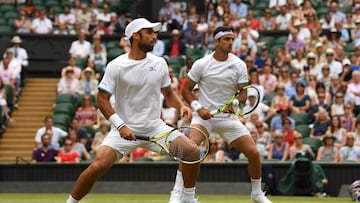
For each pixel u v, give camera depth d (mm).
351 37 31609
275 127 24438
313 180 21984
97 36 31250
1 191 23734
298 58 28828
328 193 22344
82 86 28906
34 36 33531
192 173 11836
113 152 11305
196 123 13164
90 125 26641
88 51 31734
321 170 22094
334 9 32719
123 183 23219
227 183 22453
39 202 17266
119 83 11453
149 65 11492
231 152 23625
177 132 11633
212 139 23672
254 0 35938
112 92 11391
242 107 25625
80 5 35906
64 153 24328
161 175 23219
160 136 11430
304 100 25984
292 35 30406
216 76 13203
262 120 25359
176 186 13023
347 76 27188
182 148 11523
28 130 28891
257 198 13125
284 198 20578
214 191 22453
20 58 31406
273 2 35000
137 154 24406
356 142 23469
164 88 11750
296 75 26875
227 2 34312
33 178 23922
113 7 36750
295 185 22109
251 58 27812
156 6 36625
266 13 33250
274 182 22438
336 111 25203
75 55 31734
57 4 37000
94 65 30734
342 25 31625
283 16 33125
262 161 22562
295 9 33219
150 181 23219
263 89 26125
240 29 31328
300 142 23344
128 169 23375
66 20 34750
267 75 27359
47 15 35906
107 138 11430
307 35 30875
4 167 24047
